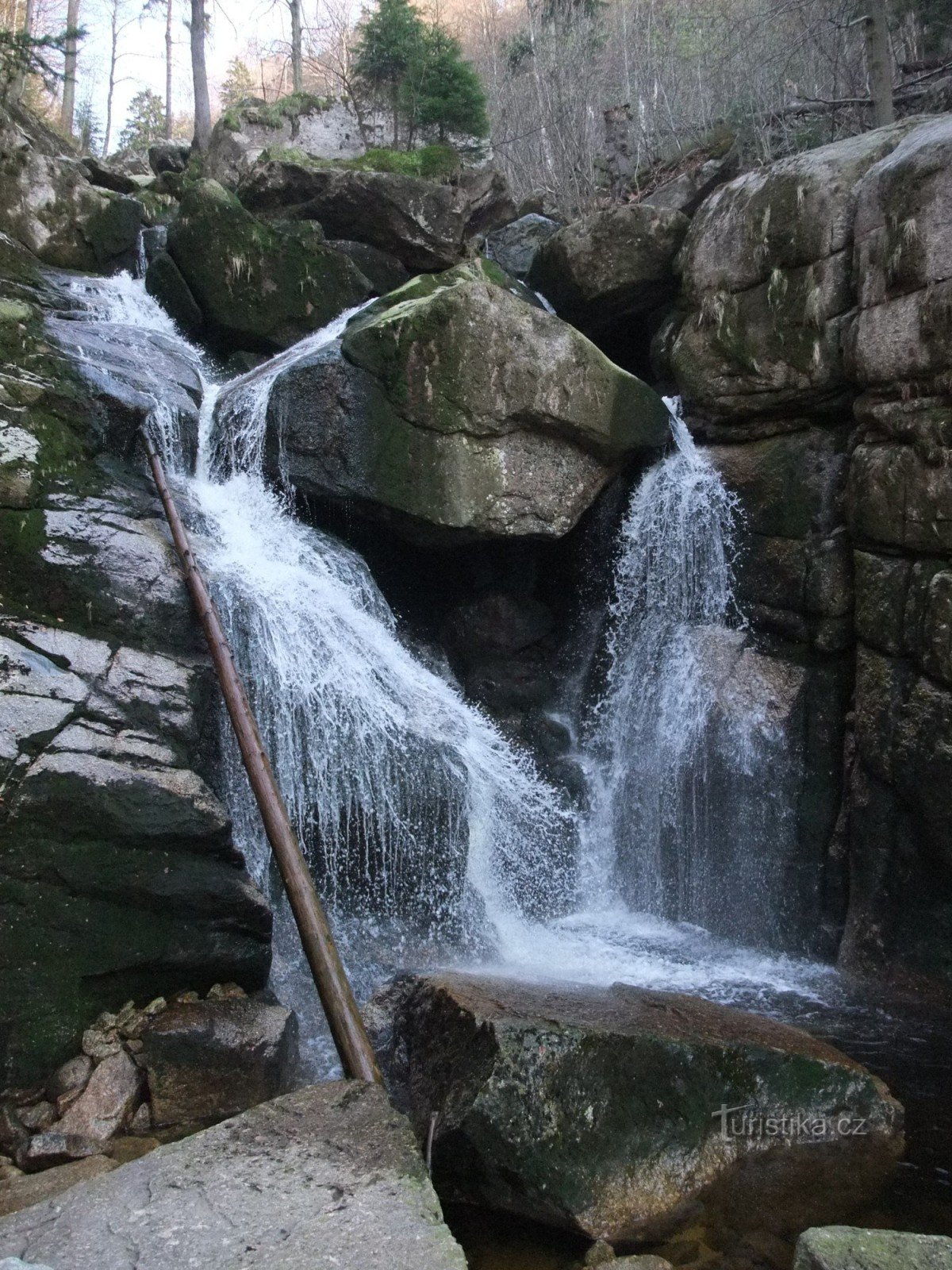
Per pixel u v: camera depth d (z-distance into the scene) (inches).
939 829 229.5
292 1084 177.9
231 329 356.2
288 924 230.5
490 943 257.6
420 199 407.5
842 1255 115.4
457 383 279.0
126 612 216.5
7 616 200.5
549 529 292.0
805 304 279.6
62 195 382.0
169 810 182.7
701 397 310.2
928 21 472.1
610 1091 155.2
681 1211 148.1
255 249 356.5
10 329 257.3
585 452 297.3
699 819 281.1
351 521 309.4
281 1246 111.2
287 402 292.0
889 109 371.9
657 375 342.6
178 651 221.1
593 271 354.3
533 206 502.9
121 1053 166.4
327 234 412.2
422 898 253.4
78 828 174.6
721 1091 162.7
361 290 374.9
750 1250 139.9
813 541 270.8
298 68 810.2
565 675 326.6
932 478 237.3
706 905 278.2
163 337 340.5
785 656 275.3
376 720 258.4
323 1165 128.3
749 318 297.0
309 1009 207.6
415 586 330.3
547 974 240.5
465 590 332.5
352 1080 152.5
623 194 472.7
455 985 183.8
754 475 288.0
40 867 169.3
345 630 268.4
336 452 287.0
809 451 277.7
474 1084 152.1
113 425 258.7
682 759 285.9
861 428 263.4
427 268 416.5
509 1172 145.3
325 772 245.4
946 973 230.7
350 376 286.2
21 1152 152.0
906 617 240.8
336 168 407.5
